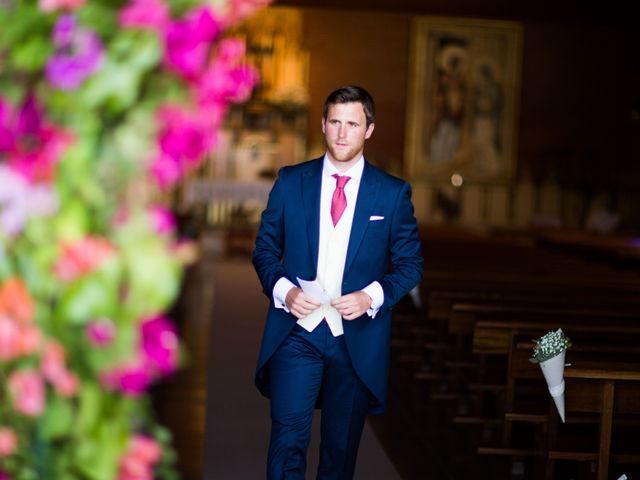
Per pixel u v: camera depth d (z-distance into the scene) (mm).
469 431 6715
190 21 1608
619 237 16938
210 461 5570
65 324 1626
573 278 8953
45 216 1600
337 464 3914
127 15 1598
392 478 5438
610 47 23094
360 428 3922
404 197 3873
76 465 1682
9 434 1653
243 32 21641
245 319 11398
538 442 5336
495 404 7004
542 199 23016
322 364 3812
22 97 1627
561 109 23141
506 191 22953
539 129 23188
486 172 22969
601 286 8648
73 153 1602
